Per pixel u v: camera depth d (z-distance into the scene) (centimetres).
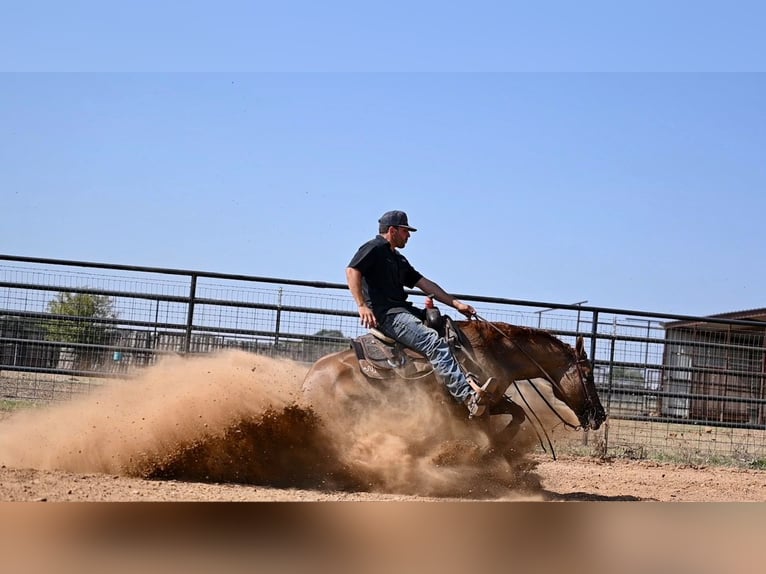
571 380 937
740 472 1330
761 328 1564
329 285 1351
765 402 1487
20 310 1305
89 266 1309
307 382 860
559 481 1044
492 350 902
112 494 653
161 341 1331
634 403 1453
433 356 838
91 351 1323
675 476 1191
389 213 881
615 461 1359
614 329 1439
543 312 1406
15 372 1382
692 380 1492
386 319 855
